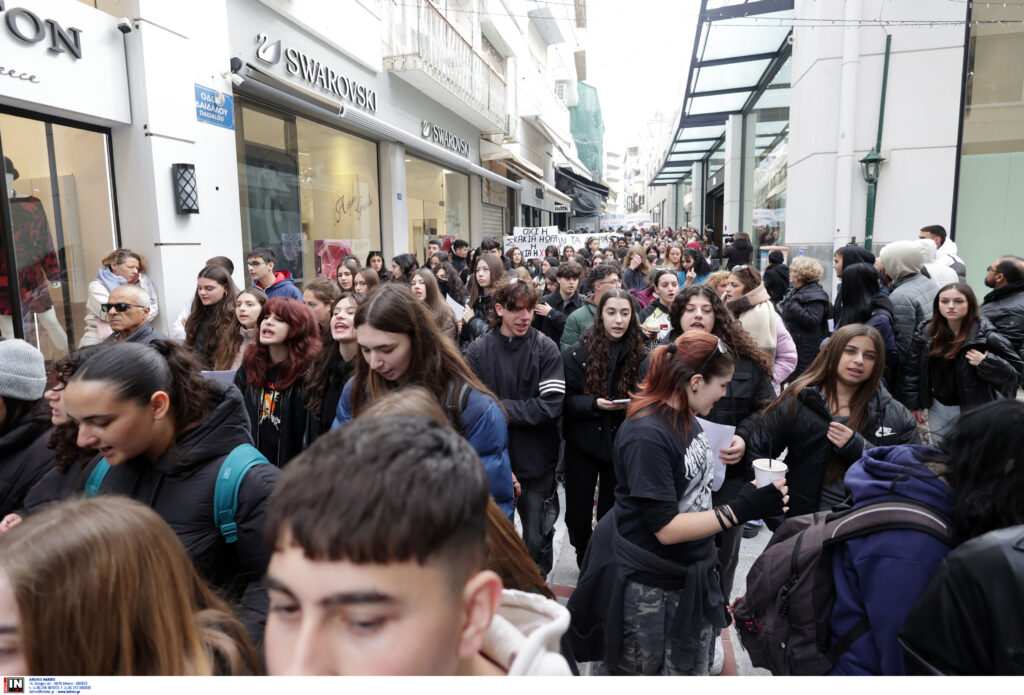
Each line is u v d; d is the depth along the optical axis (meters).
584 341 3.16
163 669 0.84
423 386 1.98
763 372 2.89
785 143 11.73
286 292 4.82
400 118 10.98
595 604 1.99
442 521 0.55
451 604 0.58
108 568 0.81
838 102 8.18
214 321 3.94
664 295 4.18
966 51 7.39
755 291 3.80
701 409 1.86
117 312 3.29
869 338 2.29
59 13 4.43
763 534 3.73
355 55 9.05
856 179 8.04
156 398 1.39
